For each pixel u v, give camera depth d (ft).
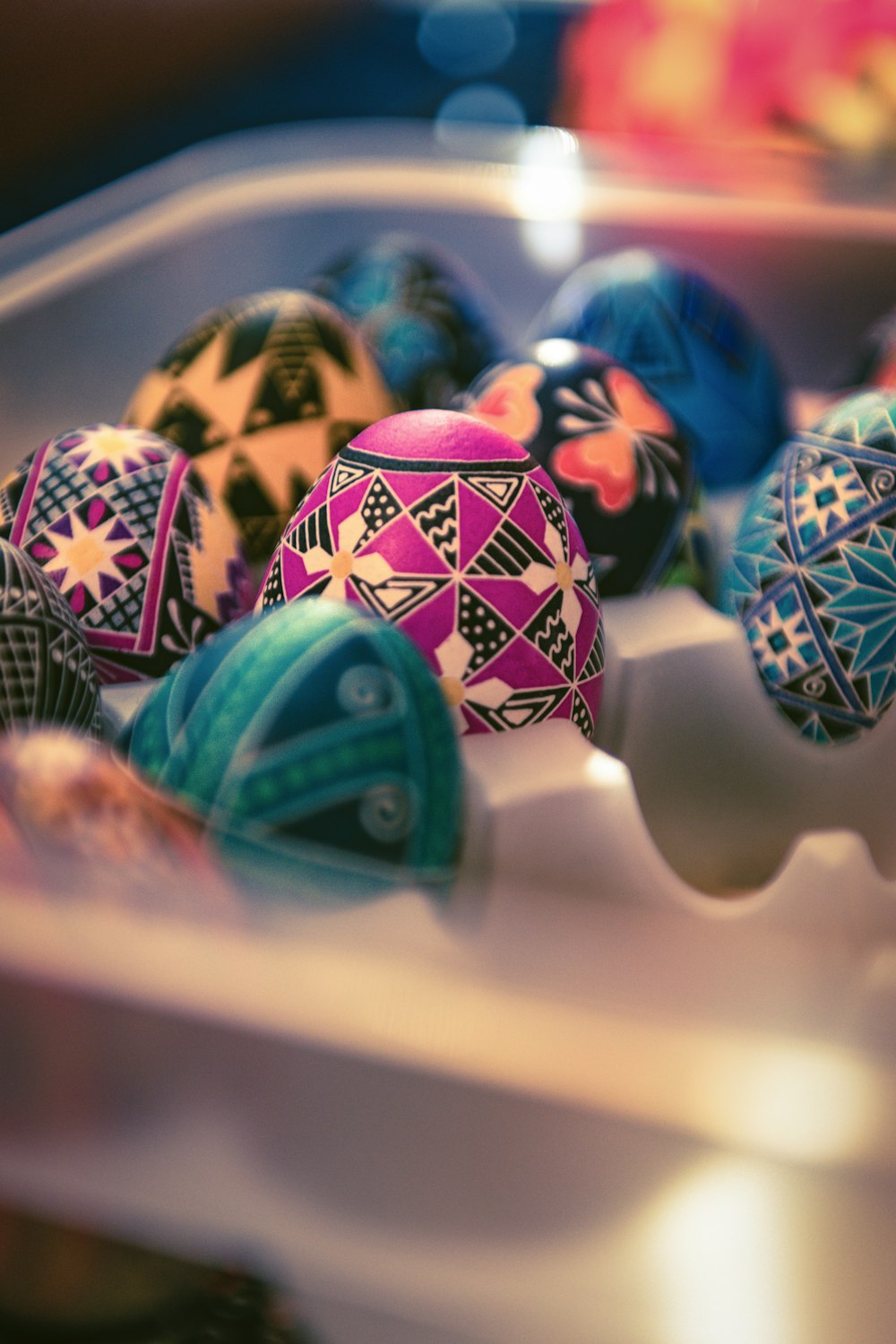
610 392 0.95
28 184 1.30
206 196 1.17
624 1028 0.44
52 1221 0.53
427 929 0.51
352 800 0.68
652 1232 0.45
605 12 1.42
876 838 0.94
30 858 0.52
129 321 1.08
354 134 1.31
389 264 1.17
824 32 1.31
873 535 0.89
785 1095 0.43
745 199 1.25
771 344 1.28
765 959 0.48
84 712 0.77
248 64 1.51
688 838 0.94
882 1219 0.42
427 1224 0.46
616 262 1.15
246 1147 0.47
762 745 0.93
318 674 0.68
